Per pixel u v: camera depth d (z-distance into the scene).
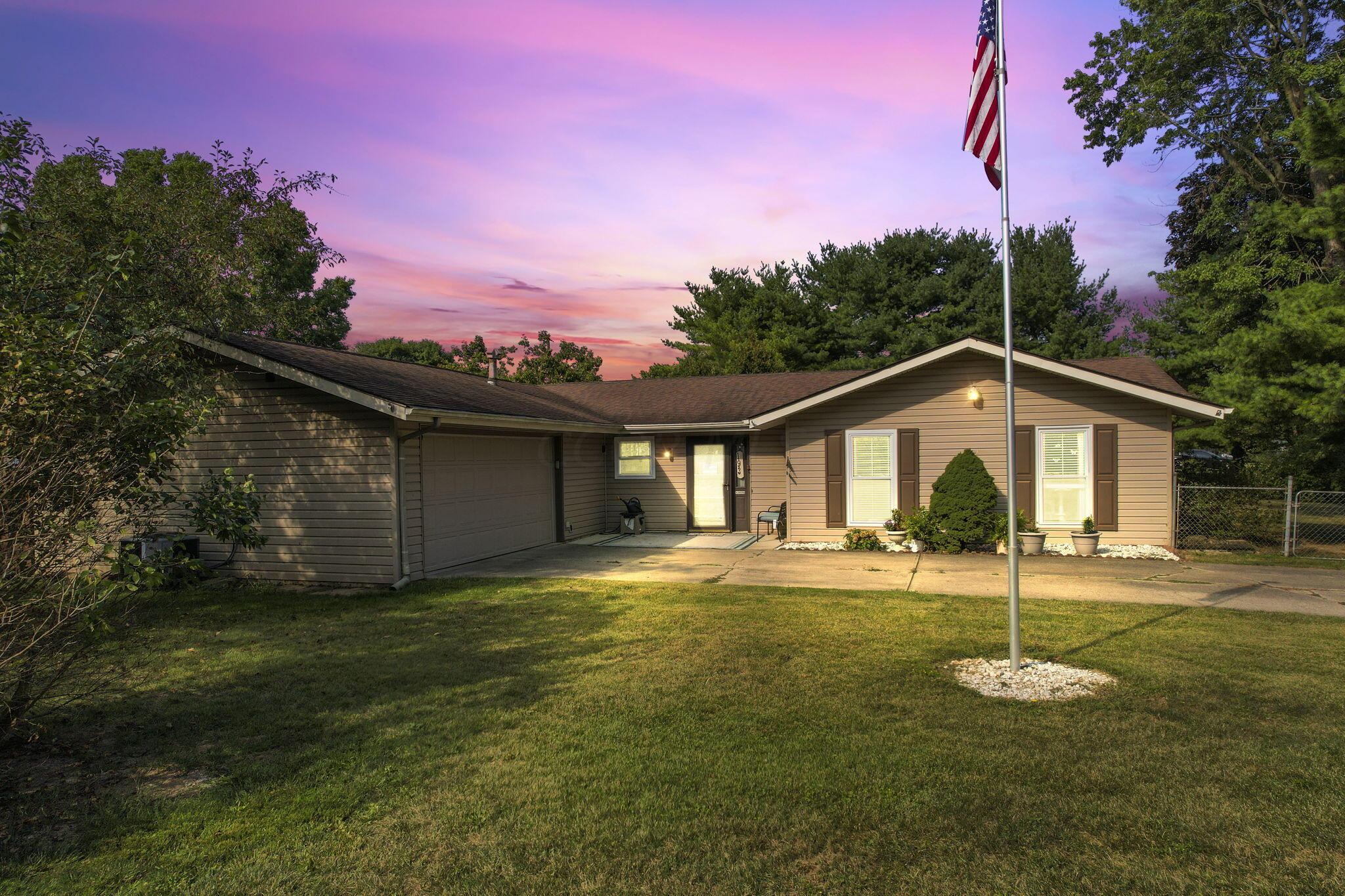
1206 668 6.12
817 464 14.43
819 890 3.13
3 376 4.15
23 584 4.28
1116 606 8.60
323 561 10.86
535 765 4.40
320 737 4.91
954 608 8.55
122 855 3.48
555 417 14.22
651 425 16.38
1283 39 19.98
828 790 4.02
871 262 33.31
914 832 3.59
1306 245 19.38
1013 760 4.36
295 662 6.71
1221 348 13.58
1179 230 26.69
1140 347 28.19
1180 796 3.90
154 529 5.64
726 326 34.81
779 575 11.09
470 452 12.52
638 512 17.08
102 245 8.66
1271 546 13.33
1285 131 13.78
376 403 9.73
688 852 3.44
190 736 4.97
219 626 8.23
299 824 3.76
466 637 7.53
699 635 7.41
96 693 5.38
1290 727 4.83
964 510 12.91
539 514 14.86
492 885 3.20
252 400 11.20
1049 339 30.05
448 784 4.16
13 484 4.19
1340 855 3.35
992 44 5.96
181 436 5.35
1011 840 3.50
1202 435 17.69
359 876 3.29
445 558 11.76
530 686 5.89
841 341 33.56
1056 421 13.23
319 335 25.38
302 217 11.79
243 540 6.02
